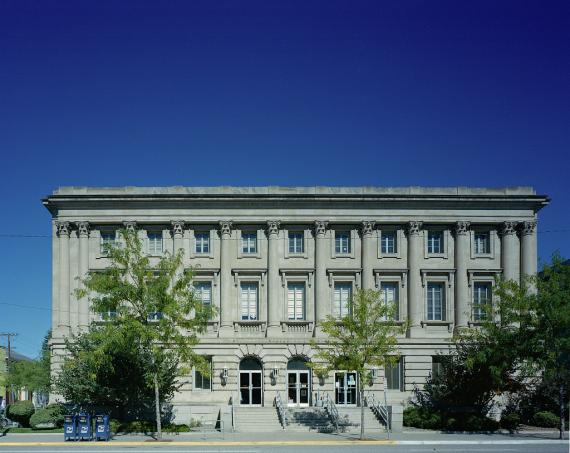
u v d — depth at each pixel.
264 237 54.28
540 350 41.09
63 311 52.75
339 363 40.44
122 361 43.25
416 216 54.34
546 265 43.16
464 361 46.53
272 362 52.31
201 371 39.19
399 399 51.91
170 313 38.34
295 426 45.34
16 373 77.50
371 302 41.88
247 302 54.19
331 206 54.22
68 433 38.06
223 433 42.78
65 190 54.09
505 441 36.94
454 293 54.03
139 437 39.84
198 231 54.47
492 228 54.84
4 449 33.78
